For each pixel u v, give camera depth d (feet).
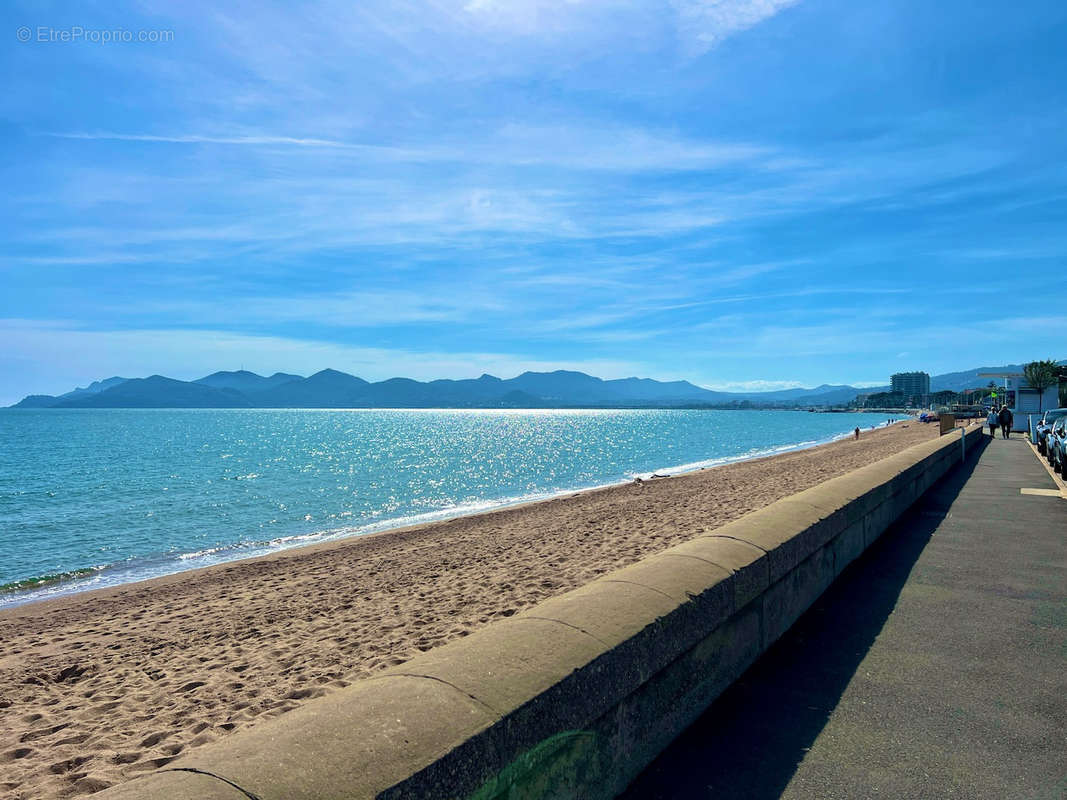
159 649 26.58
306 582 38.40
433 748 5.93
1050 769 9.83
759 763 9.87
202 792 4.98
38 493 112.47
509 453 220.64
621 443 274.57
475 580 33.65
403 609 28.94
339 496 106.52
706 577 11.49
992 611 17.26
